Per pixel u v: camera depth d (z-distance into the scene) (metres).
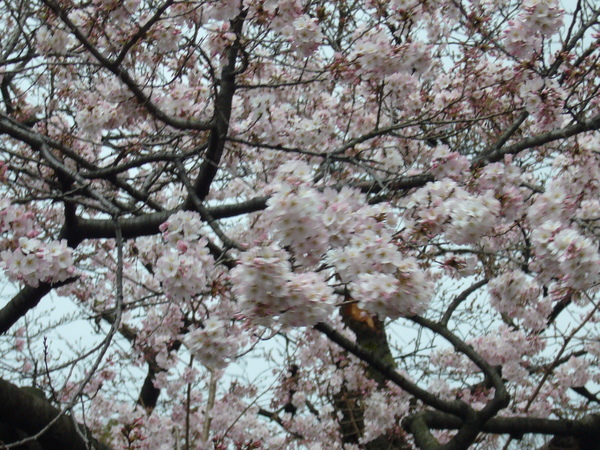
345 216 2.96
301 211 2.82
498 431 6.26
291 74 6.24
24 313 4.99
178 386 6.82
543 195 4.01
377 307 2.76
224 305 3.93
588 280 3.33
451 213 3.09
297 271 3.07
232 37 4.51
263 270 2.60
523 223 4.82
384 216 3.12
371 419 6.51
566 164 4.98
